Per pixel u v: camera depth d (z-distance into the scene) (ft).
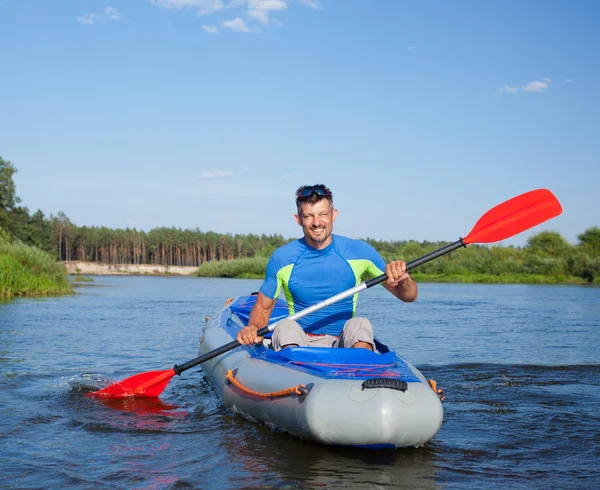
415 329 31.96
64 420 13.41
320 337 13.50
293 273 13.61
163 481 9.54
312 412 10.44
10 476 9.74
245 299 21.91
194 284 111.86
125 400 15.43
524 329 31.99
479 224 14.80
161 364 20.81
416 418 10.24
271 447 11.28
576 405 15.11
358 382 10.61
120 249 301.63
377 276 13.24
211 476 9.76
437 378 18.60
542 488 9.41
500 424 13.26
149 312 42.06
